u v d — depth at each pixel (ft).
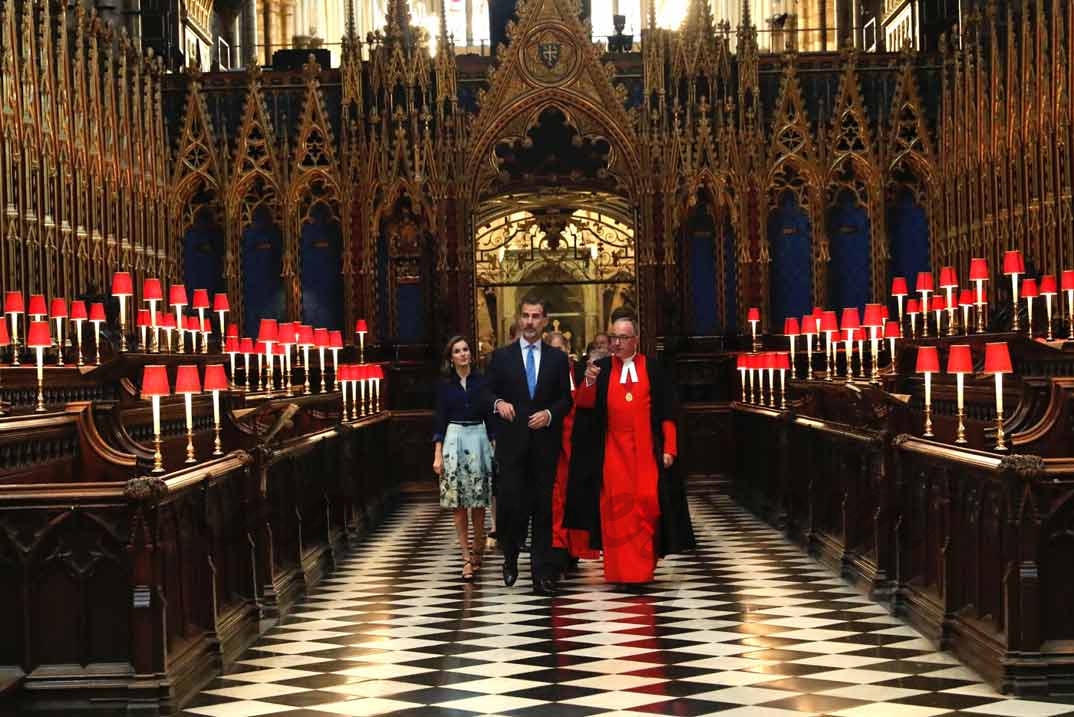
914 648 37.32
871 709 30.55
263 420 48.14
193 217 91.76
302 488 51.49
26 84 71.72
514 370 49.14
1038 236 77.87
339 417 69.21
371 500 74.18
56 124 74.90
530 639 39.93
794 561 54.95
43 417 35.19
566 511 49.16
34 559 30.73
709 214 91.56
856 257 91.25
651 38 90.68
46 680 30.53
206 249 91.97
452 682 34.35
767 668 35.24
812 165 90.07
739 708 30.99
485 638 40.24
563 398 49.06
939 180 90.33
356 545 64.18
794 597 46.29
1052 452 36.42
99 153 80.23
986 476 33.24
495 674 35.22
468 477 51.29
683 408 88.74
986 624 34.04
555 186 94.12
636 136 90.43
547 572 48.55
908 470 42.27
